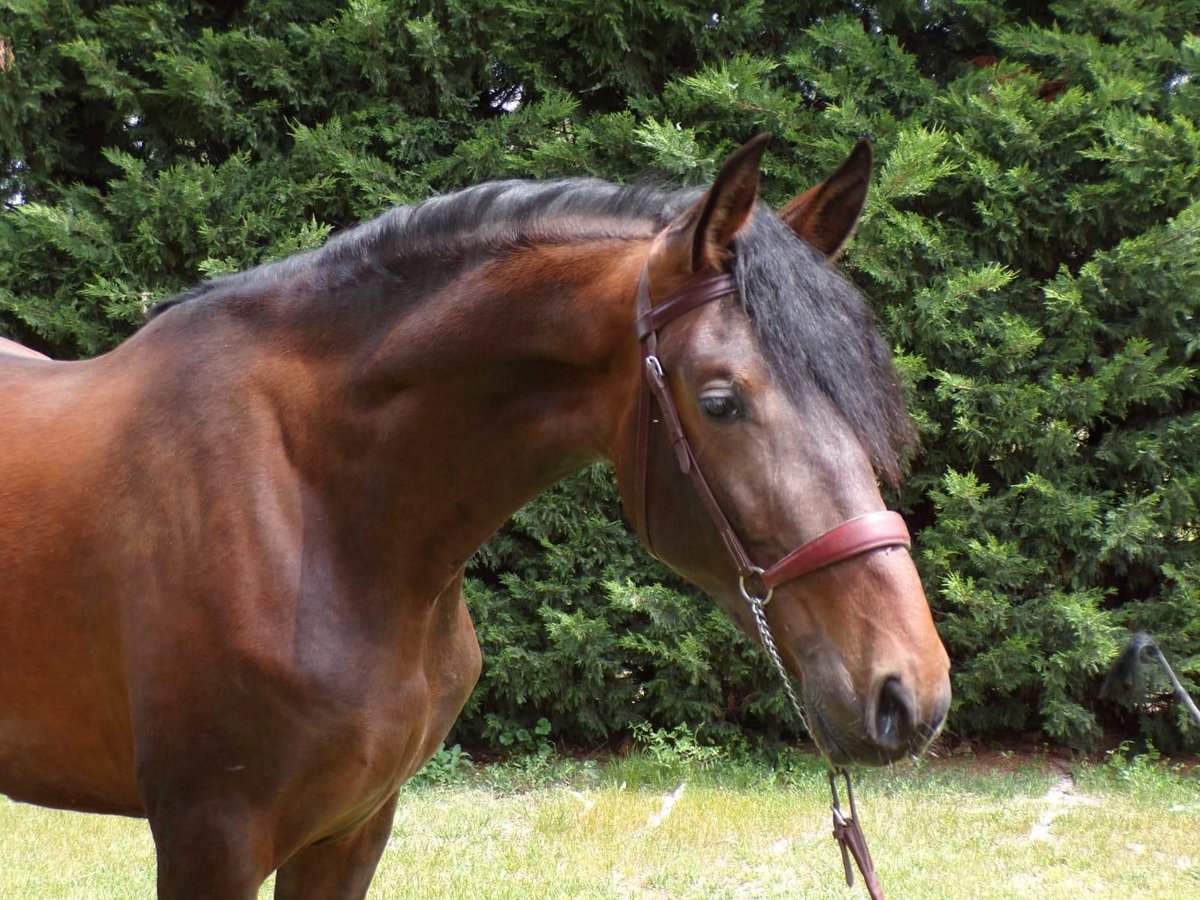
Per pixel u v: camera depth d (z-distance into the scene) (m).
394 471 1.67
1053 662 4.82
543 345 1.63
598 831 4.13
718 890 3.52
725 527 1.41
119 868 3.64
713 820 4.23
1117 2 5.05
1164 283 4.77
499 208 1.72
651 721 5.39
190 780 1.57
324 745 1.57
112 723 1.70
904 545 1.35
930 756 5.20
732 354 1.39
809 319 1.39
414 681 1.70
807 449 1.35
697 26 5.17
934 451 5.09
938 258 4.84
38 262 5.14
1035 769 4.94
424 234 1.73
